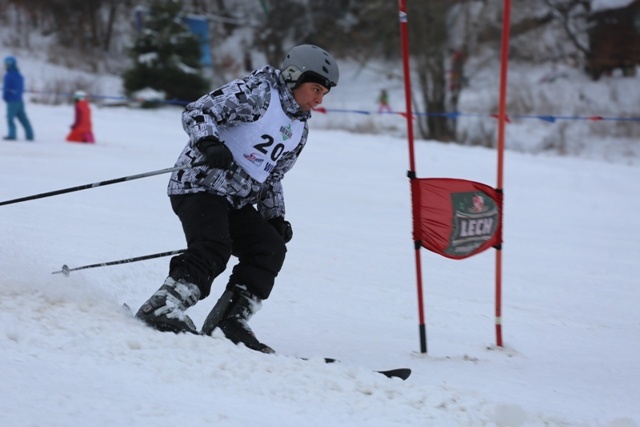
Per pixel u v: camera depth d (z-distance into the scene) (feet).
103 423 28.09
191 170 41.98
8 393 29.40
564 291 73.61
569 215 122.21
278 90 41.09
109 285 54.80
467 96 287.48
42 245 65.36
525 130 249.96
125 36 394.11
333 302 61.05
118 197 100.22
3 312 38.88
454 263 81.82
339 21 361.30
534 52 317.42
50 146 153.38
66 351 35.29
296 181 134.41
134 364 35.09
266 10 365.40
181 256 41.52
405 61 47.09
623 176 165.58
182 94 276.41
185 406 31.07
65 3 381.19
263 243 43.52
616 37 291.38
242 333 42.75
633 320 64.75
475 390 40.04
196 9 383.24
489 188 49.78
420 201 47.98
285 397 34.14
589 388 44.14
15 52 348.79
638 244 101.71
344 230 94.53
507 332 57.26
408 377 42.11
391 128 258.78
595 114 261.65
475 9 312.09
